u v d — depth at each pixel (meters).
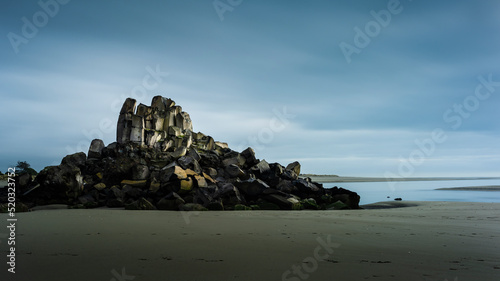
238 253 6.80
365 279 5.12
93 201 20.03
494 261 6.23
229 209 18.88
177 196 18.52
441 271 5.55
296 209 19.86
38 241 7.95
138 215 14.30
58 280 5.02
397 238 8.65
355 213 16.44
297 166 27.50
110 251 6.92
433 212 16.67
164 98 26.70
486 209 18.20
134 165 21.23
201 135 27.11
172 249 7.14
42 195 19.56
